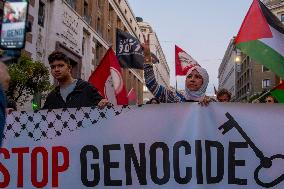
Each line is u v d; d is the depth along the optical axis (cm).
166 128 293
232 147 284
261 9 361
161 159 290
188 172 285
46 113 311
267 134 283
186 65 604
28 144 310
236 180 280
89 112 305
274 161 279
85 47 2491
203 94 357
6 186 309
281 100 385
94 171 298
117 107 302
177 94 402
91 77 472
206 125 289
